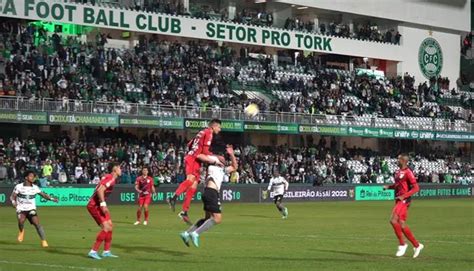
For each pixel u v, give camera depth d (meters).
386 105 75.81
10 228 29.77
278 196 39.22
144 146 58.59
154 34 70.81
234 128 60.75
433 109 79.81
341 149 74.31
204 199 19.34
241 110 61.41
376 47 82.88
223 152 61.66
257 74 71.31
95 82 59.22
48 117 52.03
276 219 37.97
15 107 50.69
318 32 78.31
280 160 64.62
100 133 59.19
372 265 18.45
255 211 46.00
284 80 72.62
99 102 54.53
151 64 64.06
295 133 64.38
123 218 37.97
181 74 65.19
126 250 21.62
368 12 82.31
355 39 81.06
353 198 66.44
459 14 89.94
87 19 63.34
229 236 27.12
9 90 53.16
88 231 28.59
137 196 53.78
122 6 66.56
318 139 73.19
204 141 20.52
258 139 69.19
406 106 77.75
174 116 57.91
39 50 59.38
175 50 67.31
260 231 29.66
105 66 61.59
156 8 67.88
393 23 85.88
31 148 52.19
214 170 19.42
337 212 45.50
